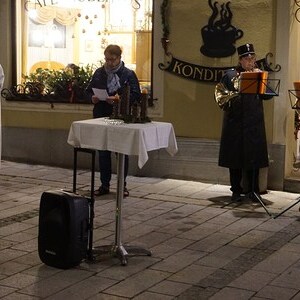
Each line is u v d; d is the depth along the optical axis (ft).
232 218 21.67
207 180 27.14
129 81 24.13
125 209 22.63
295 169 26.91
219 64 26.66
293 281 15.78
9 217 21.31
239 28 26.14
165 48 27.45
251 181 23.98
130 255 17.25
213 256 17.65
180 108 27.50
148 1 28.66
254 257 17.61
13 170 29.30
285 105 25.52
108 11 30.04
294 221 21.40
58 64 31.65
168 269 16.52
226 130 23.48
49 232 16.28
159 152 27.81
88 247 16.85
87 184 26.55
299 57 26.81
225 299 14.56
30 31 31.60
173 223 20.95
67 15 31.19
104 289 15.08
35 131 30.60
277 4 25.41
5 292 14.80
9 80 31.17
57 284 15.34
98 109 23.99
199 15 26.81
